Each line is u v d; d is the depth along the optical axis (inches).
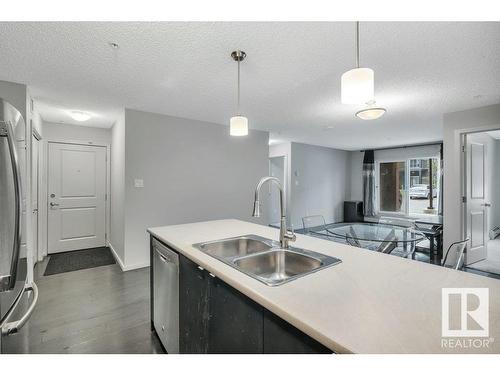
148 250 138.7
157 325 73.9
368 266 45.9
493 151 224.1
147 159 138.5
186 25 63.5
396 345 24.0
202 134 159.5
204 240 67.0
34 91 107.3
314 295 34.2
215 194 166.1
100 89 105.9
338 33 66.8
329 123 165.9
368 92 47.5
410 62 82.1
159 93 110.8
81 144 169.5
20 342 72.2
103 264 140.6
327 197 277.4
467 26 63.0
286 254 57.7
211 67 86.1
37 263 141.6
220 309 45.1
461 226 136.9
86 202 171.6
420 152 248.2
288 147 245.1
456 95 112.0
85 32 66.0
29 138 103.1
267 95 113.5
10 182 43.0
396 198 269.7
